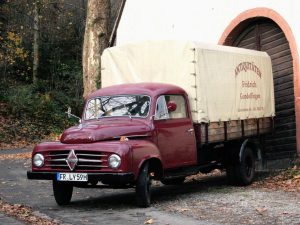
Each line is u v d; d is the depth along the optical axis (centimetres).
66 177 870
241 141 1169
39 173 894
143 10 1838
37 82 3331
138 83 1029
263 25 1518
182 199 973
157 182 1258
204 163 1114
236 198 967
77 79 3431
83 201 985
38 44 3403
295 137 1408
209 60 1077
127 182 863
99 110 995
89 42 1956
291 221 757
